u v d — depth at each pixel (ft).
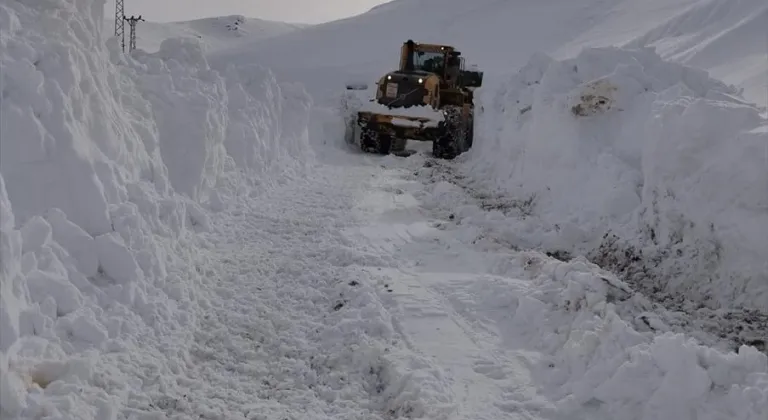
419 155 51.88
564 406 14.47
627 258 24.91
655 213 24.68
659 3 194.29
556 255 27.17
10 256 11.98
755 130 22.09
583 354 15.74
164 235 19.60
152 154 23.26
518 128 40.57
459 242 27.09
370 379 16.03
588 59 36.29
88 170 16.49
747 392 12.97
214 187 29.50
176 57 31.73
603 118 32.35
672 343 13.94
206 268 21.08
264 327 18.10
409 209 33.04
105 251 16.07
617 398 14.12
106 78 21.22
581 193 30.50
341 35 223.10
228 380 15.23
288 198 33.63
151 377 14.12
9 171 15.26
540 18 203.10
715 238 22.16
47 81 16.24
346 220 29.76
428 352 17.07
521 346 17.71
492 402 14.79
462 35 205.67
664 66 34.42
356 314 18.76
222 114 30.76
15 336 11.72
